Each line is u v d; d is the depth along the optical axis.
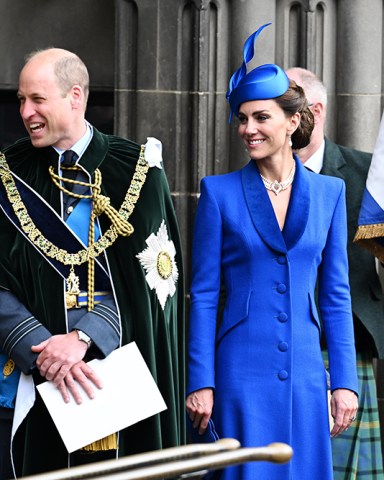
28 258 12.21
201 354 12.68
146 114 17.91
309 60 18.11
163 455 8.15
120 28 17.94
